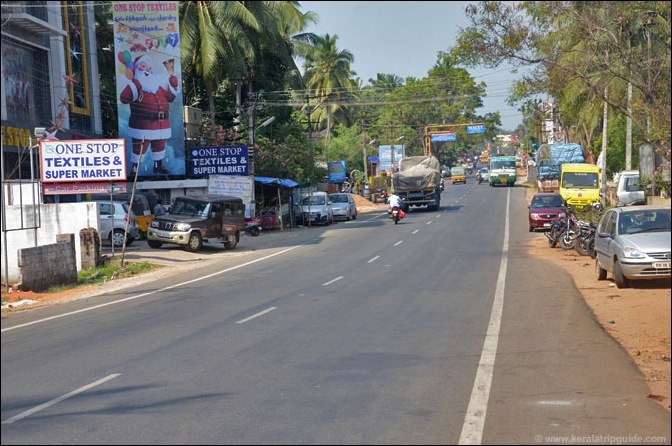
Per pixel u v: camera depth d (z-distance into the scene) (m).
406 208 57.12
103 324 14.80
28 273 21.23
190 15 47.16
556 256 26.28
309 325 13.96
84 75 38.16
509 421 7.79
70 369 10.65
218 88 57.25
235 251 33.47
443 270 22.67
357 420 7.86
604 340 12.13
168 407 8.48
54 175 27.27
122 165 27.34
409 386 9.29
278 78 60.16
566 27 17.67
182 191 44.38
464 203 64.38
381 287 19.28
